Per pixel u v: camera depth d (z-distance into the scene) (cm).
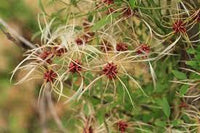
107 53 29
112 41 30
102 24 29
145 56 31
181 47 31
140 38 32
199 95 30
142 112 33
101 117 32
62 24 33
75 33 31
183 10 30
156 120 33
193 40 31
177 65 32
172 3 30
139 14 30
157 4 30
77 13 32
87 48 29
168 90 33
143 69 33
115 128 33
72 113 36
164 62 32
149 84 33
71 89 32
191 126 32
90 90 32
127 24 32
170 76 33
